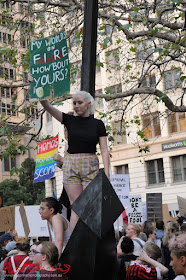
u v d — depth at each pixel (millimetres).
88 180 4656
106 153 4758
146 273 5824
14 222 12422
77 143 4688
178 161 35281
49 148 8617
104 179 3914
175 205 34719
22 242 6703
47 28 13031
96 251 3830
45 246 4488
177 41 10320
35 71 5051
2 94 39688
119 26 10930
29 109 11203
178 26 10906
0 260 8047
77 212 3979
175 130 35125
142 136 12578
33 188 46188
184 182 34562
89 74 5762
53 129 40875
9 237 9250
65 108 37500
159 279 5887
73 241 3965
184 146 34438
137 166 36656
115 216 3904
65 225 5168
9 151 10711
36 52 5102
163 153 35500
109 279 3930
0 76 11805
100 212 3818
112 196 3928
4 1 11406
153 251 6332
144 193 36406
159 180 36156
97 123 4762
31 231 11672
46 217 5352
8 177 52062
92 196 3916
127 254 6176
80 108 4684
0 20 11555
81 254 3932
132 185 37094
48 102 4902
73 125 4723
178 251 4582
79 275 3957
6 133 11023
